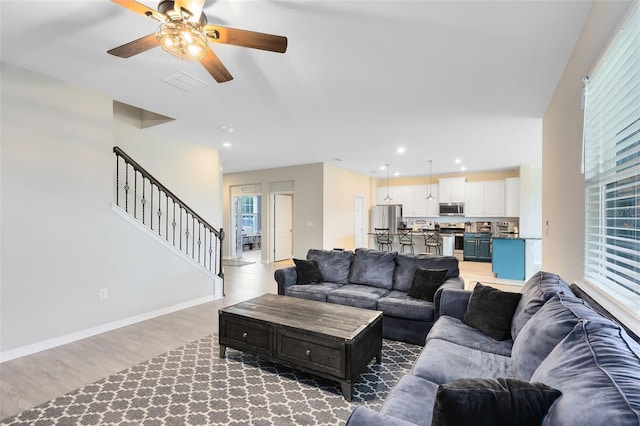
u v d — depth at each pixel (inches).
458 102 133.7
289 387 91.3
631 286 59.1
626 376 33.8
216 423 75.2
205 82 115.9
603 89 72.7
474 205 336.5
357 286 151.6
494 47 90.8
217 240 202.1
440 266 140.3
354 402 84.2
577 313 55.2
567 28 81.5
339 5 73.2
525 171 287.1
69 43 91.8
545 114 141.6
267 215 326.6
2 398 84.5
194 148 210.8
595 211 81.2
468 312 96.8
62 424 74.5
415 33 84.3
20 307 109.0
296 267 162.1
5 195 105.9
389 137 191.3
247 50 92.8
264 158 264.2
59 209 119.0
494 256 244.5
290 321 98.5
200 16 68.3
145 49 76.0
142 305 147.4
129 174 176.2
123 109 173.2
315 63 100.8
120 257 138.7
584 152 81.3
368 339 95.5
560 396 36.4
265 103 135.6
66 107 120.0
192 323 143.6
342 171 320.2
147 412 79.0
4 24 82.0
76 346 117.6
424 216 369.4
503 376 64.9
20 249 109.1
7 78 105.8
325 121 160.2
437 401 38.2
